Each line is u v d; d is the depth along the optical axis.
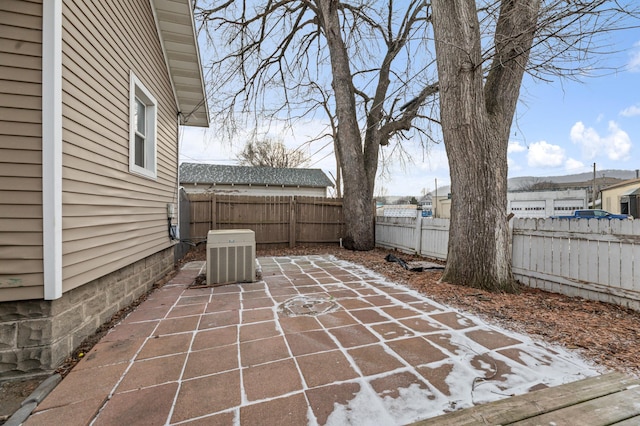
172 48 5.01
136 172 3.64
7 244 1.96
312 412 1.52
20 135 2.00
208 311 3.11
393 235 7.84
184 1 4.35
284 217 8.41
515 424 1.42
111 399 1.65
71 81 2.29
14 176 1.99
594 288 3.40
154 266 4.36
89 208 2.54
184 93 5.86
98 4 2.76
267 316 2.95
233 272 4.29
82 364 2.04
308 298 3.56
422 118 9.05
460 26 3.90
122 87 3.31
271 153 22.80
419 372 1.90
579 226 3.56
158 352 2.20
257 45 8.71
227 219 7.94
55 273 2.05
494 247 3.89
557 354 2.13
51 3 2.07
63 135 2.17
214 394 1.68
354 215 7.95
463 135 3.97
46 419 1.49
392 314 2.99
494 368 1.95
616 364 1.98
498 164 3.95
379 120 8.39
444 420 1.45
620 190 18.25
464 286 3.97
